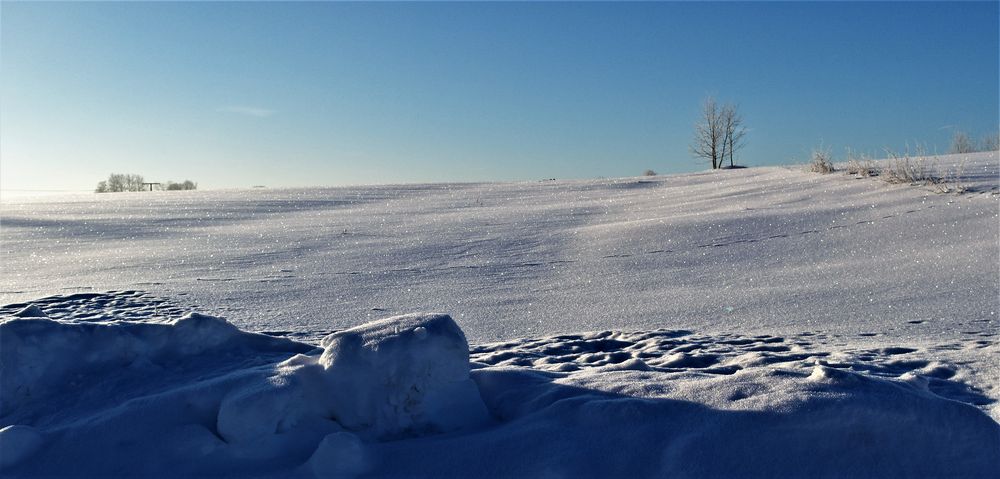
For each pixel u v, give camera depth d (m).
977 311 5.29
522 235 9.48
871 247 7.33
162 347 3.37
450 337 2.82
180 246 9.66
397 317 3.03
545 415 2.67
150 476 2.48
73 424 2.73
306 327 5.41
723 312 5.69
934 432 2.48
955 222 7.66
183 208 14.70
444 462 2.44
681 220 9.24
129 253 9.17
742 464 2.38
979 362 4.04
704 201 11.35
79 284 7.24
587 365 4.02
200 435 2.60
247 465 2.50
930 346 4.47
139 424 2.67
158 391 3.01
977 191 8.76
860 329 5.04
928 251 6.93
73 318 5.61
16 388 3.03
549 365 4.04
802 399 2.56
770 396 2.62
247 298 6.48
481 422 2.79
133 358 3.28
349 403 2.74
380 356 2.75
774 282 6.53
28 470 2.54
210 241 10.03
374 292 6.71
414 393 2.73
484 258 8.20
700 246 8.02
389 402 2.72
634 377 3.15
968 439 2.47
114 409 2.80
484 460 2.43
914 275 6.29
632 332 5.02
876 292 5.96
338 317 5.77
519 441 2.50
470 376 3.15
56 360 3.13
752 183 12.88
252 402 2.61
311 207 14.56
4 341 3.06
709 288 6.49
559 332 5.23
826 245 7.59
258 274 7.62
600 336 4.93
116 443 2.60
